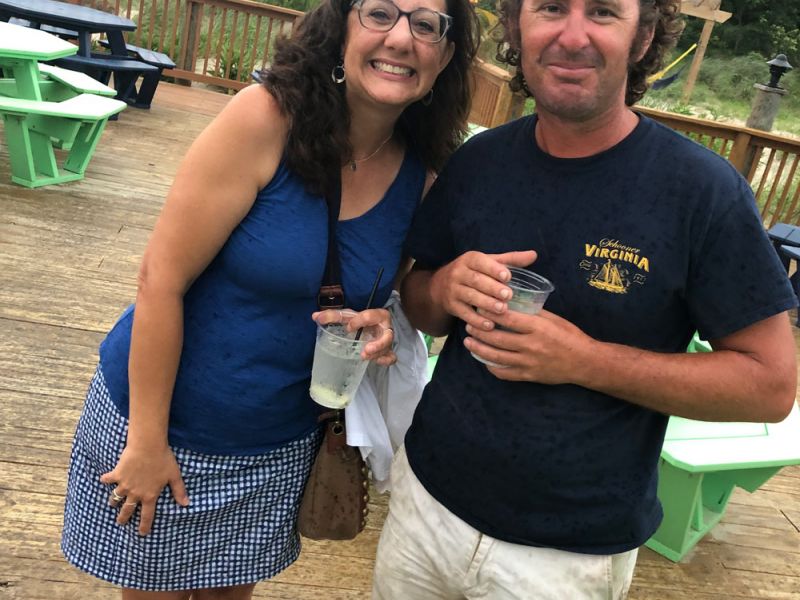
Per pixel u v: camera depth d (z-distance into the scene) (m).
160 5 11.66
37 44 4.65
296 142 1.28
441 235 1.44
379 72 1.31
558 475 1.24
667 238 1.17
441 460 1.35
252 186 1.29
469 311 1.23
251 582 1.58
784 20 21.94
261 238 1.32
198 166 1.26
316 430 1.57
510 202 1.30
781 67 7.98
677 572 2.42
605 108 1.18
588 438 1.24
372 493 2.58
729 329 1.17
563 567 1.29
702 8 8.71
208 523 1.49
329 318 1.36
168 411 1.38
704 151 1.19
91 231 4.12
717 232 1.14
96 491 1.48
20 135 4.37
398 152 1.51
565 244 1.24
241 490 1.49
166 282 1.30
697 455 2.35
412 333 1.64
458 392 1.34
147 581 1.50
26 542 2.03
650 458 1.29
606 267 1.20
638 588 2.32
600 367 1.18
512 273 1.25
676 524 2.43
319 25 1.33
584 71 1.15
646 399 1.20
